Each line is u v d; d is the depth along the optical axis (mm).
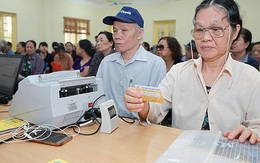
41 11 7469
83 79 1118
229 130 1052
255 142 837
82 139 935
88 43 3436
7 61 1552
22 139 912
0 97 1533
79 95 1110
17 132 981
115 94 1650
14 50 6938
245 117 1071
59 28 7973
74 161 746
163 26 8164
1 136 942
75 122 1108
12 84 1469
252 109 1030
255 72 1057
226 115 1056
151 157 777
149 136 967
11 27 6883
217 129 1070
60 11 7926
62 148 846
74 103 1079
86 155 791
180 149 805
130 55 1645
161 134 989
